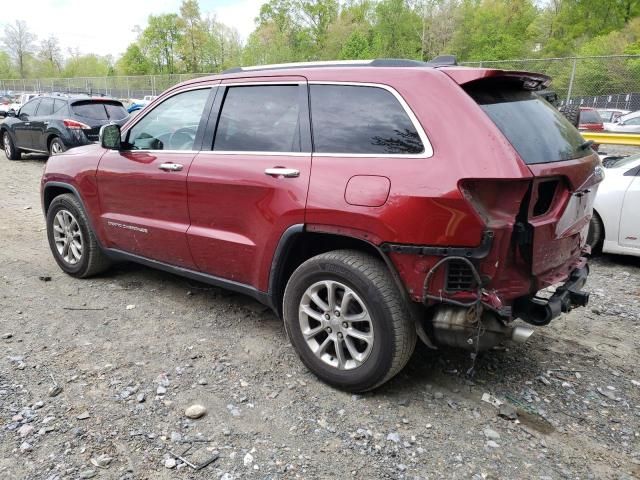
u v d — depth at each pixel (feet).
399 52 192.13
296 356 12.07
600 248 19.90
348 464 8.62
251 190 11.35
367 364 10.04
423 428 9.57
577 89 56.95
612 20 171.94
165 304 14.87
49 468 8.36
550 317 9.41
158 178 13.33
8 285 16.15
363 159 9.93
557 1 184.24
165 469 8.42
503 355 12.37
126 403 10.11
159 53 236.43
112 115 41.88
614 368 11.93
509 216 8.78
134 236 14.44
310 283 10.62
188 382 10.89
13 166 42.68
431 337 10.00
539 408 10.29
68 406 9.95
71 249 16.60
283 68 11.84
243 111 12.14
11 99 125.08
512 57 179.73
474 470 8.55
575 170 9.80
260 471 8.42
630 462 8.89
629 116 55.98
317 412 9.97
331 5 222.07
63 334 12.94
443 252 8.95
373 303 9.70
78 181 15.66
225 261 12.30
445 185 8.83
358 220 9.64
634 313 15.05
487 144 8.81
